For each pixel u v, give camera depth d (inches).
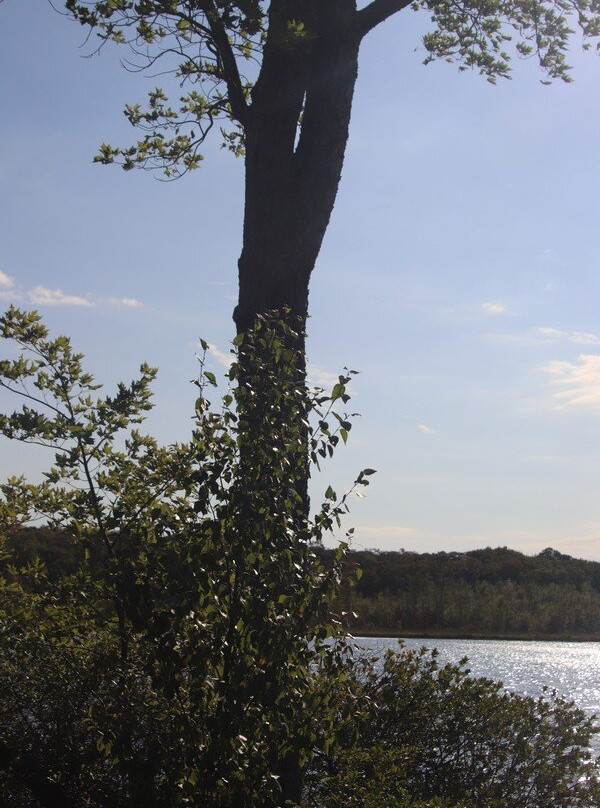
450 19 339.0
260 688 182.5
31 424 212.5
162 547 195.9
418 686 317.1
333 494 198.2
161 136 349.4
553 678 1916.8
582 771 313.7
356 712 200.7
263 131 275.4
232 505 190.9
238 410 201.2
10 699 231.3
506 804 297.1
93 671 210.8
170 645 183.3
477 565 4077.3
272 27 262.4
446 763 310.8
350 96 282.8
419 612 3223.4
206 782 177.9
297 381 211.8
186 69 330.6
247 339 230.7
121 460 229.6
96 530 215.8
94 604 218.1
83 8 297.1
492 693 327.6
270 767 188.2
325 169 276.1
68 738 226.1
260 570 188.9
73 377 222.7
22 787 241.4
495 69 336.2
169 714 190.7
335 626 194.9
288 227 271.4
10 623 215.3
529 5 317.4
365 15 281.7
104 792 228.7
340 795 246.5
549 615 3624.5
